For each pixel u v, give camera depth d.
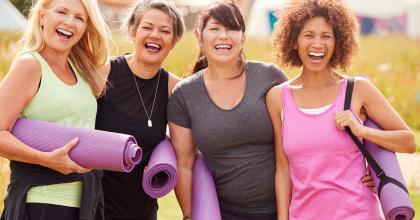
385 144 3.52
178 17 4.05
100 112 3.96
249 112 3.79
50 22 3.40
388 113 3.58
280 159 3.79
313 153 3.54
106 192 4.02
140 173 4.03
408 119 12.02
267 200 3.92
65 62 3.54
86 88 3.60
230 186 3.89
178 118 3.95
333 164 3.53
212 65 3.90
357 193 3.48
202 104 3.86
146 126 4.00
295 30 3.72
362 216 3.47
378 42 16.20
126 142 3.37
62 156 3.27
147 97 4.03
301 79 3.77
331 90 3.64
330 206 3.49
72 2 3.45
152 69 4.03
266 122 3.81
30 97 3.31
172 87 4.12
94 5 3.55
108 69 3.99
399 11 20.02
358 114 3.60
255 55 13.53
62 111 3.38
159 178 3.86
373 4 20.20
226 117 3.80
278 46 3.89
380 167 3.51
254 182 3.86
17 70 3.29
